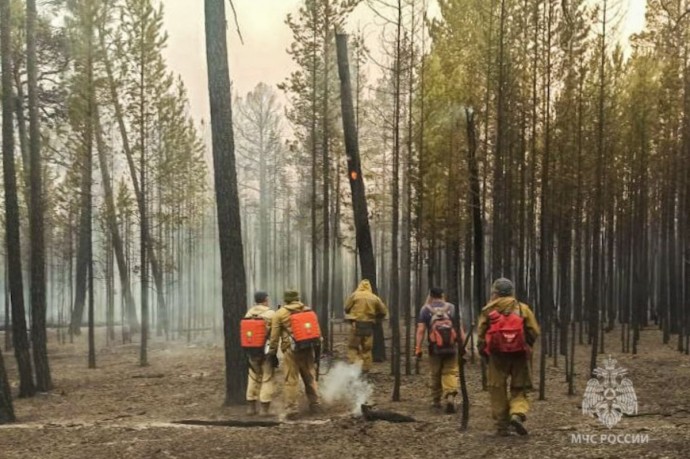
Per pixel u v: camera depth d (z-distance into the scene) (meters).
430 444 7.82
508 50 13.27
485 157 15.40
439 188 15.92
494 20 13.77
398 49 11.21
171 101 20.75
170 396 12.66
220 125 11.34
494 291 8.09
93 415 11.02
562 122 14.03
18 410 11.98
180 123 23.72
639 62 19.59
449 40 16.17
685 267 18.77
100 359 20.91
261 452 7.85
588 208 20.08
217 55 11.38
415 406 10.45
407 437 8.23
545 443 7.47
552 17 11.99
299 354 10.18
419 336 10.22
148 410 11.23
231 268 11.22
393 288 11.11
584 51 12.84
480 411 9.94
